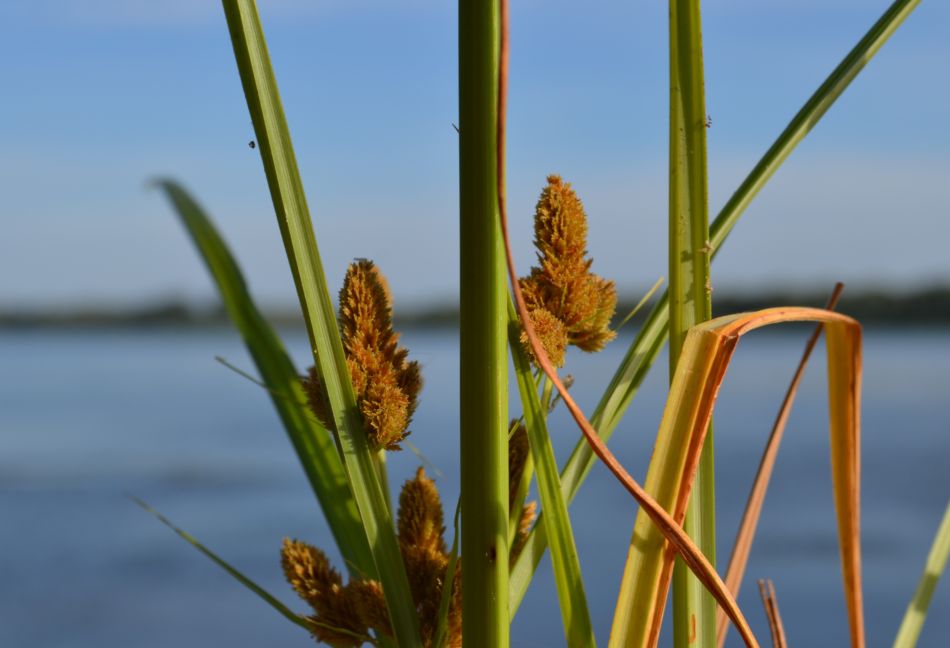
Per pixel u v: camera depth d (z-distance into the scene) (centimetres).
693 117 42
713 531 42
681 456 41
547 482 42
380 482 44
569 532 42
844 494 44
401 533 45
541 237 43
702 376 41
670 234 42
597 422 44
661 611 41
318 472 48
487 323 41
